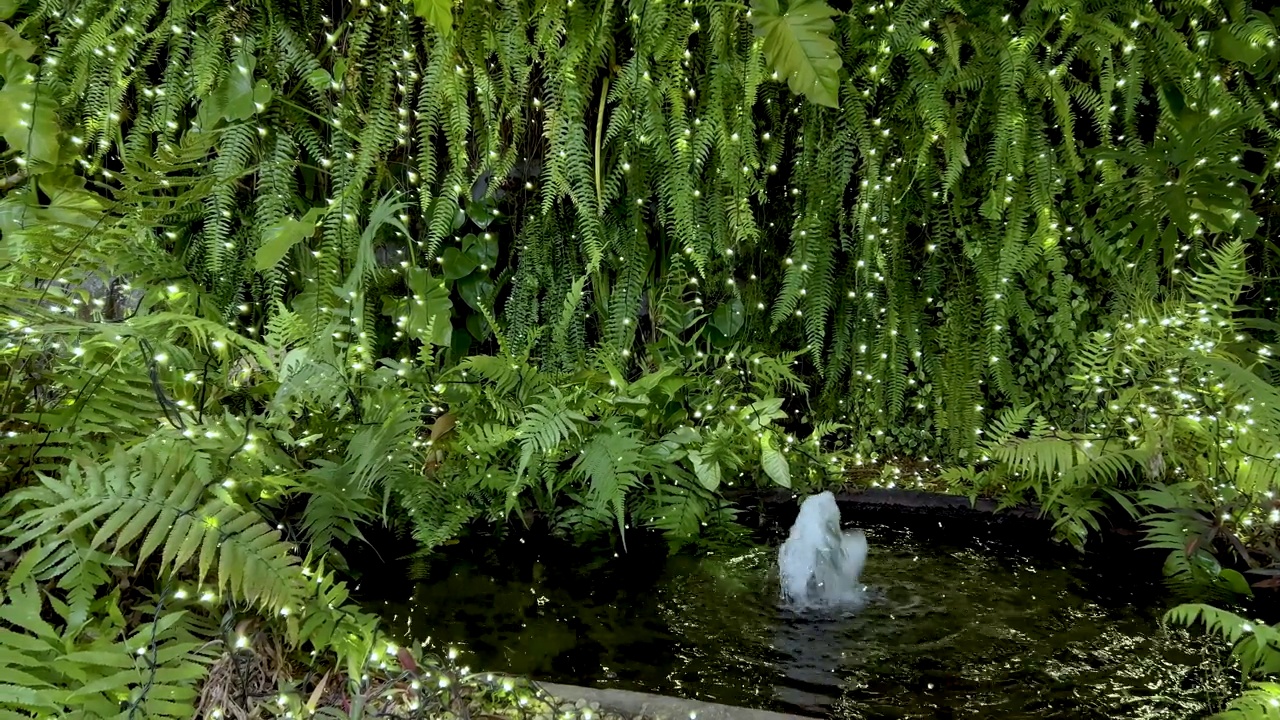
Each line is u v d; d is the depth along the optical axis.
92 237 2.17
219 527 1.71
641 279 3.60
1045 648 2.24
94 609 1.73
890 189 3.45
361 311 3.05
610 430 2.97
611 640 2.26
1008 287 3.46
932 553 2.91
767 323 3.87
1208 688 2.03
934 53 3.30
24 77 3.17
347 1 3.40
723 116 3.25
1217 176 3.34
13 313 1.98
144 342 2.09
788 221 3.77
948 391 3.59
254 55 3.28
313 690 1.78
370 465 2.60
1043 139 3.30
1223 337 3.25
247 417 2.32
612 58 3.32
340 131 3.35
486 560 2.78
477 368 3.01
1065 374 3.59
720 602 2.52
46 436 1.86
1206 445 2.96
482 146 3.46
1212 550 2.68
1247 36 3.29
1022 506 3.13
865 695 2.01
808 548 2.64
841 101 3.33
